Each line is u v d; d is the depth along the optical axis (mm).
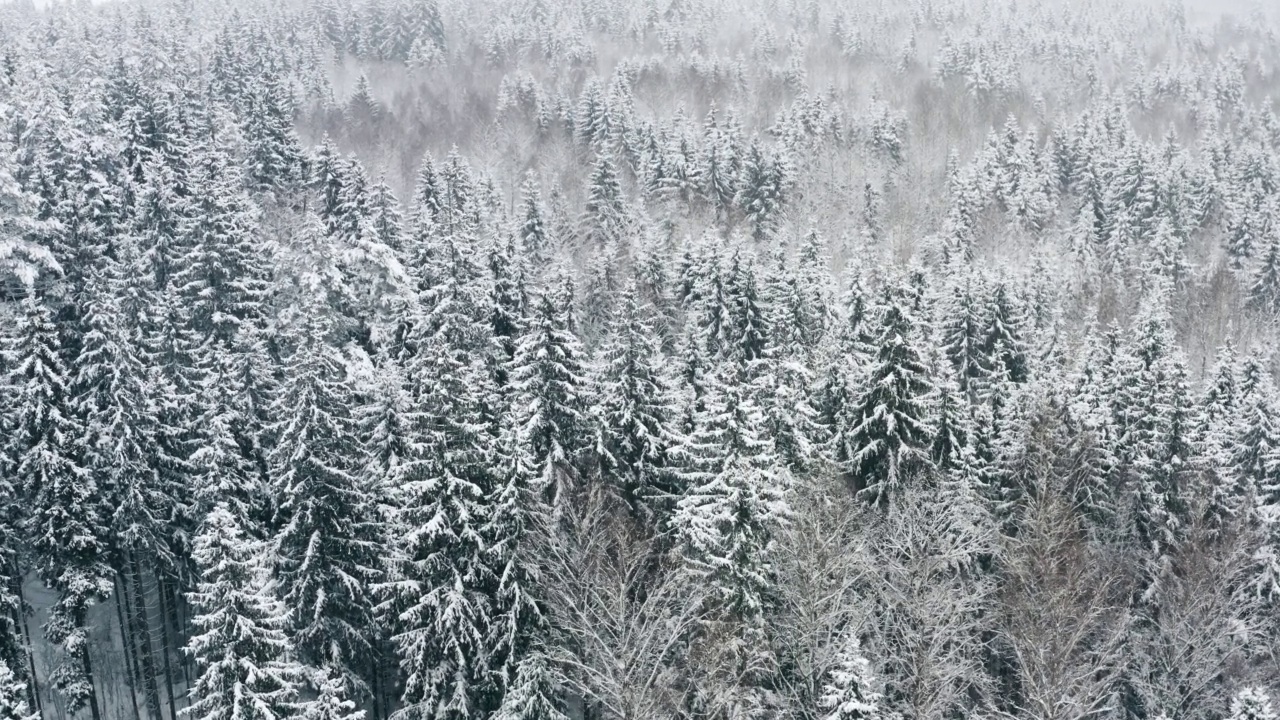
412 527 27188
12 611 31625
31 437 31047
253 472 32156
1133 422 35125
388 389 30344
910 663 26172
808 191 93812
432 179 73312
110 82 76500
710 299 48250
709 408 26828
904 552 26906
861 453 30922
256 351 34344
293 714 21922
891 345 31188
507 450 27984
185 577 34000
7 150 49500
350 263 44250
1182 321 69438
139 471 31906
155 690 33250
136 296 39031
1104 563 30109
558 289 43406
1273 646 31031
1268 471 34906
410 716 27375
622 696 24188
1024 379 46812
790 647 26375
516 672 26906
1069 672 26031
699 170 84438
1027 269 65125
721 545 25594
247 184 69250
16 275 40156
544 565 28094
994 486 32812
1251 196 86688
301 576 28984
